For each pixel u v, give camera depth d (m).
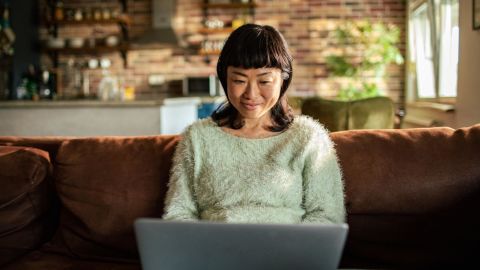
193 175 1.38
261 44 1.27
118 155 1.59
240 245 0.85
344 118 3.02
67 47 6.09
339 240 0.83
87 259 1.55
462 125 3.01
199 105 5.68
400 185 1.42
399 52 5.79
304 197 1.35
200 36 6.24
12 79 5.73
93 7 6.34
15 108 4.27
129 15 6.34
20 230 1.57
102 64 6.20
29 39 6.11
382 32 5.44
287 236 0.83
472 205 1.41
